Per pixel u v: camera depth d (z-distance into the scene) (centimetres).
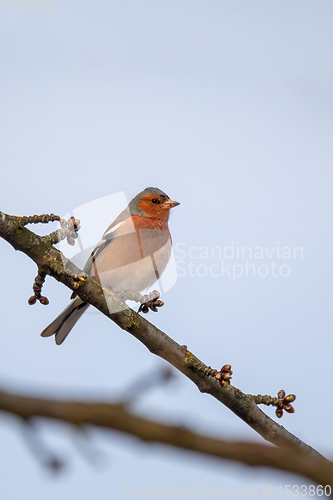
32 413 262
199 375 760
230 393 752
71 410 264
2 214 730
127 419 266
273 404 762
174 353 761
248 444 269
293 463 273
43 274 750
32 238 740
